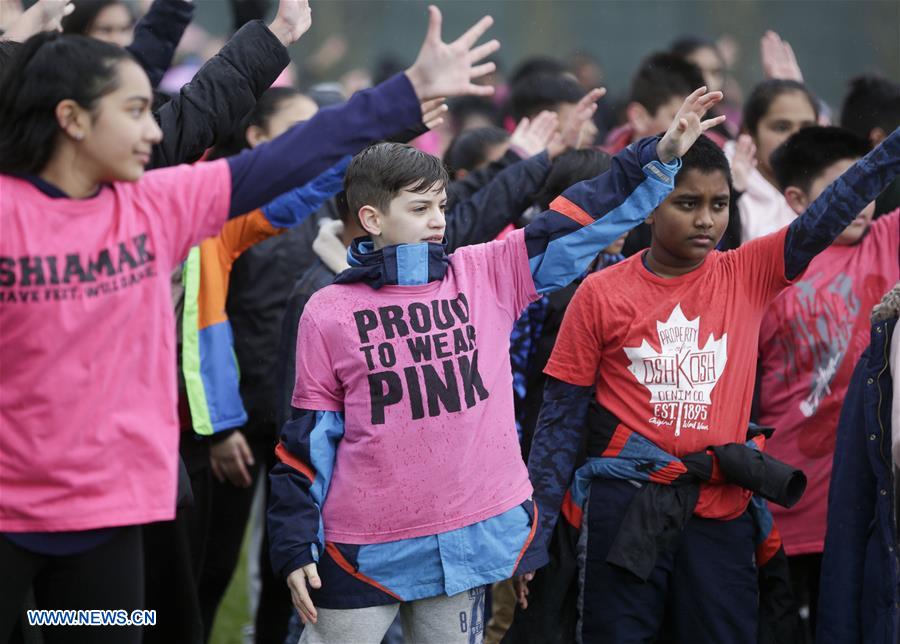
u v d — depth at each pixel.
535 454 15.15
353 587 13.16
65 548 11.16
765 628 15.28
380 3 64.06
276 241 19.52
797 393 17.27
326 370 13.32
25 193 10.89
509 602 16.62
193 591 15.65
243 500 18.97
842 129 18.59
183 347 16.69
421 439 13.02
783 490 14.38
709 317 14.89
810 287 17.33
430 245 13.38
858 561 14.99
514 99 25.73
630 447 14.84
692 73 24.52
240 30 13.91
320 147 11.32
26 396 10.88
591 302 15.11
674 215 14.65
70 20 20.55
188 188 11.33
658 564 14.83
